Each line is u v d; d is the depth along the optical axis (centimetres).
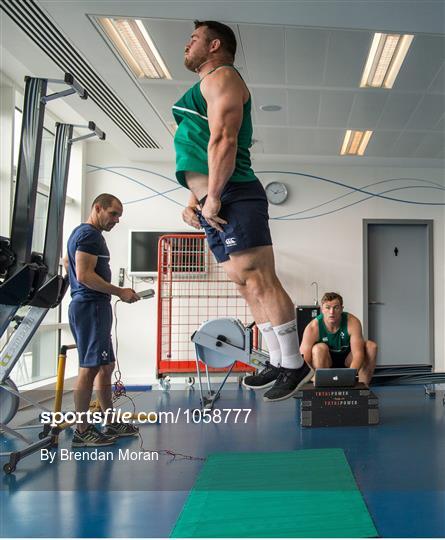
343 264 738
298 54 416
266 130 604
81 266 334
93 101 524
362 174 749
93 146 743
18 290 295
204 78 147
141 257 720
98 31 389
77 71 459
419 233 761
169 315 677
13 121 522
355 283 738
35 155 294
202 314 718
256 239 148
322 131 605
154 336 723
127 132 617
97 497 254
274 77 461
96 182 740
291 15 360
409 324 753
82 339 347
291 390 166
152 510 236
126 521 223
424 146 656
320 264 738
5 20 374
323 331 475
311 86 479
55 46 413
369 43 398
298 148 671
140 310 727
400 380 534
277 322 160
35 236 626
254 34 385
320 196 745
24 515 231
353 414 409
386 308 753
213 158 139
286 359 166
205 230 167
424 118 560
